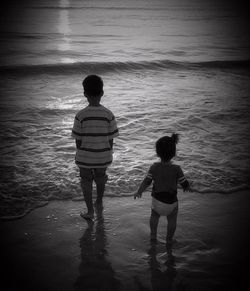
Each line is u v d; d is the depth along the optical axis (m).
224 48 23.39
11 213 4.37
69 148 6.58
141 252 3.70
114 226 4.19
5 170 5.54
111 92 11.45
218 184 5.25
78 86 12.41
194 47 23.44
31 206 4.55
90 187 4.21
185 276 3.33
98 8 62.09
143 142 6.98
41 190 4.94
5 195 4.77
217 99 10.62
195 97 10.88
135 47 22.56
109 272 3.38
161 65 16.17
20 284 3.20
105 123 4.07
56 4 67.81
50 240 3.88
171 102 10.18
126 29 33.59
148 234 4.04
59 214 4.41
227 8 69.12
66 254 3.64
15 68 14.65
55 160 5.99
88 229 4.11
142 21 42.53
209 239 3.95
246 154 6.41
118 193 4.98
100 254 3.65
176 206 3.68
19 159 6.00
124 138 7.18
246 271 3.42
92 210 4.30
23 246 3.76
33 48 21.20
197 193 5.01
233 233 4.07
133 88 12.17
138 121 8.29
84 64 15.52
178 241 3.90
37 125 7.95
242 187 5.18
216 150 6.59
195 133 7.56
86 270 3.40
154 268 3.44
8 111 9.02
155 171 3.63
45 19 41.12
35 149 6.50
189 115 8.83
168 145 3.54
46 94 11.08
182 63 16.59
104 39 26.22
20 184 5.08
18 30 30.38
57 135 7.30
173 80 13.68
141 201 4.80
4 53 19.19
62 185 5.10
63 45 22.77
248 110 9.41
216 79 13.98
